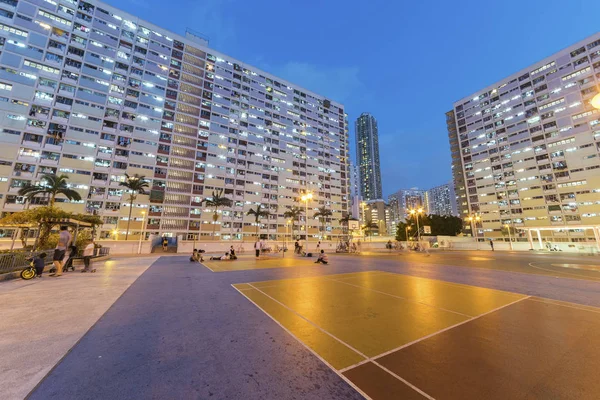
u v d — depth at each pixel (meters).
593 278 11.10
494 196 69.19
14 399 2.44
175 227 53.88
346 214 90.00
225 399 2.55
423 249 41.09
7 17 42.94
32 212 17.88
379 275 12.10
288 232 71.50
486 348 3.89
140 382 2.83
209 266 15.90
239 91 69.62
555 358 3.54
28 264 11.12
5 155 40.16
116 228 47.38
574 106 57.66
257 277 11.24
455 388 2.80
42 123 43.38
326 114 91.50
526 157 63.81
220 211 60.47
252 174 68.06
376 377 3.04
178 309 5.92
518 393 2.70
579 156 56.03
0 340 3.89
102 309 5.75
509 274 12.56
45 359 3.29
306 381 2.93
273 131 74.88
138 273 12.20
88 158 46.50
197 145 59.78
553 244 39.03
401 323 5.11
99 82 49.31
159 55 57.88
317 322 5.12
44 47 45.09
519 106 66.38
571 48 59.25
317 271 13.56
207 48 66.25
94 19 50.69
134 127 51.97
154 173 53.16
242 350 3.75
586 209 54.22
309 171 81.19
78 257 14.21
